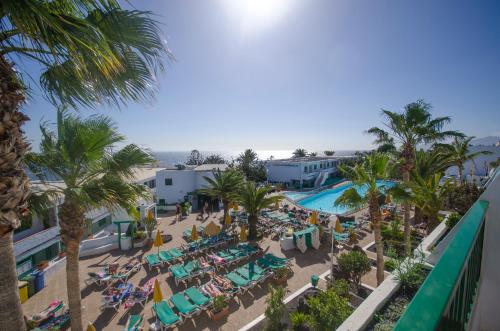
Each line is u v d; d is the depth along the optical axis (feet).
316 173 139.74
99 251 48.91
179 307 28.63
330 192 118.62
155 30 12.59
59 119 22.49
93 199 20.76
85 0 10.53
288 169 134.92
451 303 3.53
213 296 31.30
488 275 8.95
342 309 20.93
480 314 8.85
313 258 44.45
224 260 41.37
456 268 3.83
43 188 23.11
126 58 12.82
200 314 29.50
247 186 56.39
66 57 10.67
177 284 36.37
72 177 22.53
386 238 49.73
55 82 13.88
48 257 43.96
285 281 36.27
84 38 9.93
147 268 41.91
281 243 49.67
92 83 12.89
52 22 8.82
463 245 4.74
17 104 10.86
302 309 26.04
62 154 20.97
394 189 30.35
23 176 11.30
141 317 28.22
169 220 72.84
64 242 22.47
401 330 2.54
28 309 32.42
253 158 156.25
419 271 15.64
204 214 79.66
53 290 36.60
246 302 31.76
